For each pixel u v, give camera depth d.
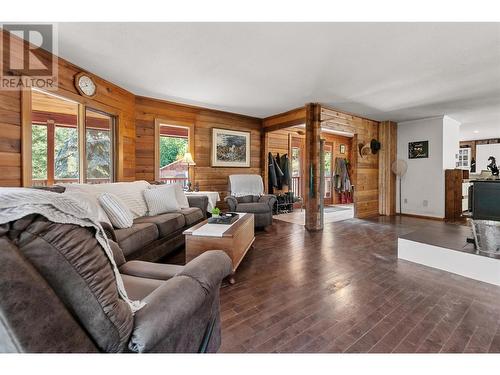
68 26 2.14
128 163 3.91
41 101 3.40
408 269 2.58
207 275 1.08
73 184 2.43
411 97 4.02
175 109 4.53
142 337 0.77
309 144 4.45
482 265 2.30
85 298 0.66
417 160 5.70
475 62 2.76
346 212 6.32
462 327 1.61
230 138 5.26
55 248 0.62
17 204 0.60
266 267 2.61
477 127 6.38
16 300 0.55
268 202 4.45
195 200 3.85
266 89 3.69
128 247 2.10
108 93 3.47
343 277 2.37
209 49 2.51
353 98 4.09
